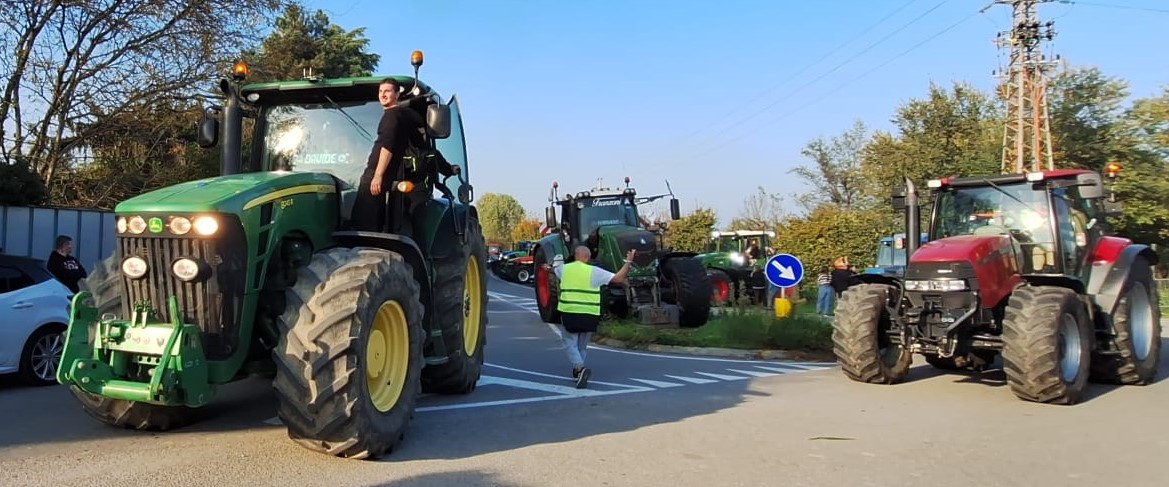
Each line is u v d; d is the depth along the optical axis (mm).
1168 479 4961
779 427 6359
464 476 4785
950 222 9336
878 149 38062
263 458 5055
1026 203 8828
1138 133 32344
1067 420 6742
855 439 5965
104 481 4512
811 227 25859
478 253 8188
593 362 10609
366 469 4875
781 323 12125
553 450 5500
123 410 5531
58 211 12531
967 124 36312
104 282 5164
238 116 6625
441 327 7043
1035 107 30359
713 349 11773
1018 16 30656
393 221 6145
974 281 7867
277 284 5277
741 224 47719
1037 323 7344
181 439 5543
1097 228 9227
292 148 6656
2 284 7898
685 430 6215
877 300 8656
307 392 4637
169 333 4656
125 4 15898
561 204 16797
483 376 9117
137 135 17562
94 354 4801
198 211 4738
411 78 6414
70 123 16641
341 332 4730
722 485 4734
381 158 5836
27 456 5043
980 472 5082
